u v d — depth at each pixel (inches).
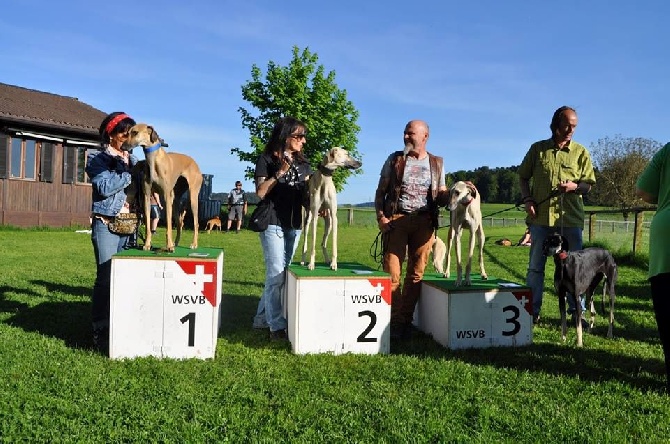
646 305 284.5
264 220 195.3
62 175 741.9
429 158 206.7
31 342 180.4
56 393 136.8
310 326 181.3
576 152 223.3
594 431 120.9
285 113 1029.8
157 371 155.9
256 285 324.5
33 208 709.9
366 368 165.2
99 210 181.2
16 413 122.6
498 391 146.3
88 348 180.2
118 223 183.0
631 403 139.7
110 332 168.4
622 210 480.7
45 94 879.1
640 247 486.6
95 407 128.1
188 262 170.4
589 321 238.5
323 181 193.3
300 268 201.6
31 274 325.1
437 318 204.2
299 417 125.8
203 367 161.6
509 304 198.1
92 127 755.4
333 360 173.8
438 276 233.6
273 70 1045.2
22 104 736.3
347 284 183.0
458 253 200.2
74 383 143.0
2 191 677.3
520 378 157.8
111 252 183.6
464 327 194.7
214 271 171.5
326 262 221.1
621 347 195.8
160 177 182.7
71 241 547.5
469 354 185.0
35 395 133.6
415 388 147.7
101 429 117.8
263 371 160.2
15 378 145.3
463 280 215.2
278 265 198.8
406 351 190.2
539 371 164.9
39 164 716.0
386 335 185.6
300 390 144.0
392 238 205.6
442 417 128.0
